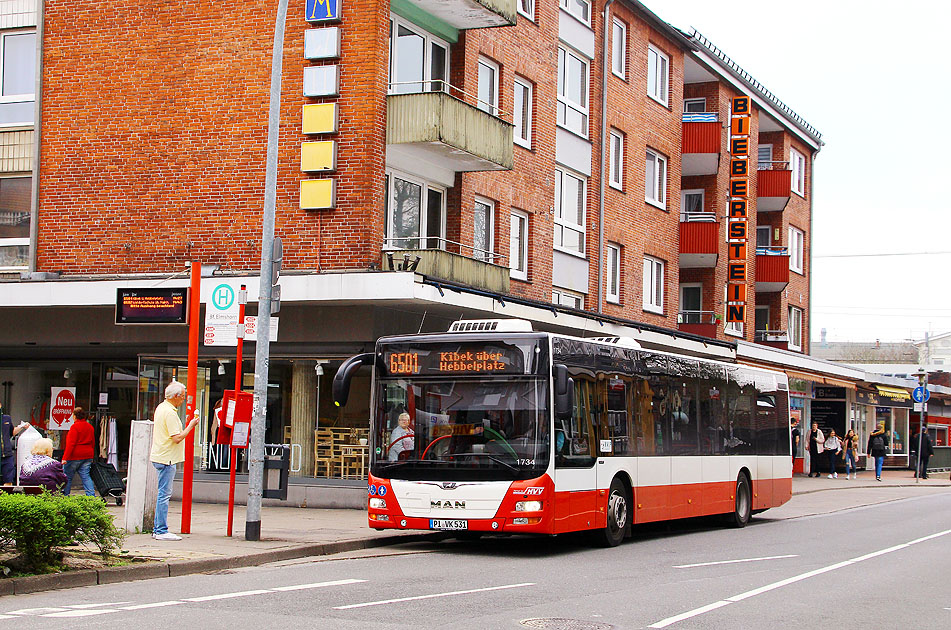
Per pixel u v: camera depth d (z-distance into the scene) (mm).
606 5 31828
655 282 35469
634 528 20516
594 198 31219
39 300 21672
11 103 24000
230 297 15031
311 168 21344
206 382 22219
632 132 33438
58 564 11102
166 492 14344
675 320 36094
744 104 38750
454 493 14562
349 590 10891
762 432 22406
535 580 12141
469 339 15008
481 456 14578
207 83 22484
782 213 45656
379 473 15062
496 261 26281
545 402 14602
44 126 23562
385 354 15359
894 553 16031
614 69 32625
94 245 23047
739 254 37938
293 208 21578
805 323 48656
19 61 24078
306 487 20984
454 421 14836
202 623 8664
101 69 23234
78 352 24891
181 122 22609
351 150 21281
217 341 15047
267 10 22156
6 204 24031
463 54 24953
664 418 18156
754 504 21688
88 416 25453
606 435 16156
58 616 8891
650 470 17469
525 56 27547
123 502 20125
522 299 22625
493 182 26141
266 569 12742
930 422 56500
